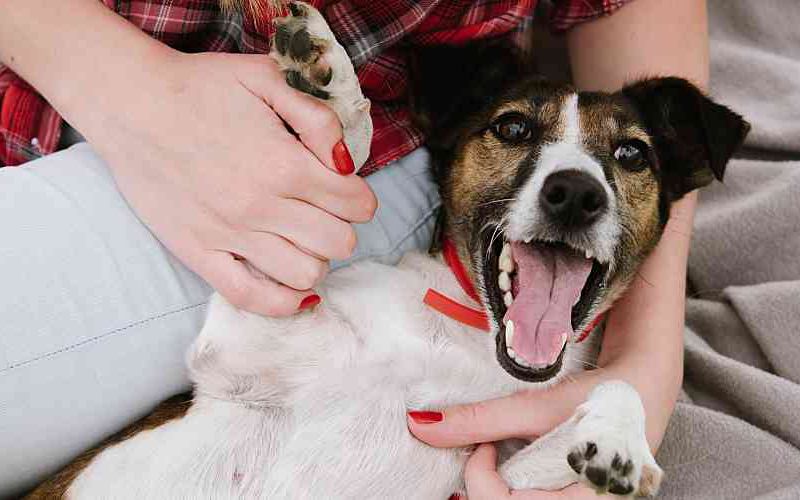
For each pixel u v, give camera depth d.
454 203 0.55
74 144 0.54
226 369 0.49
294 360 0.50
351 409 0.49
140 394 0.49
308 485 0.48
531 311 0.50
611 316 0.56
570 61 0.67
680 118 0.57
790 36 0.77
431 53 0.56
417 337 0.51
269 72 0.45
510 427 0.49
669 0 0.61
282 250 0.45
